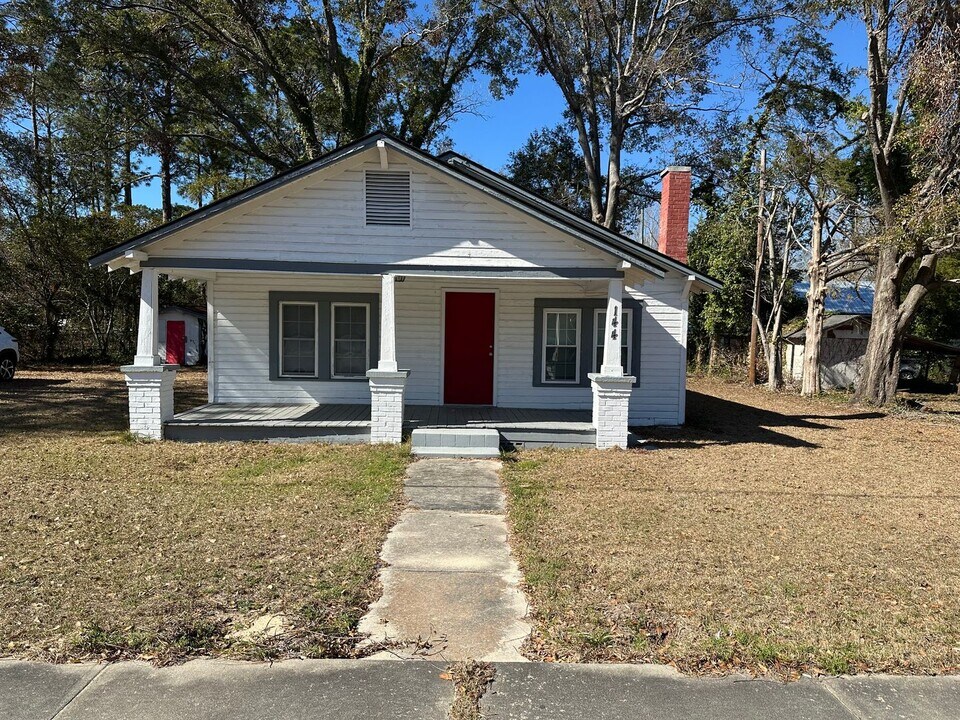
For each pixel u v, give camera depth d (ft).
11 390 51.13
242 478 23.75
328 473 24.75
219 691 9.82
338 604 12.83
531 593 13.64
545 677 10.39
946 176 42.42
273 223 30.81
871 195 65.41
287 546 16.21
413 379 39.81
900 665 10.94
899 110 49.52
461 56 87.20
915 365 80.94
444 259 31.22
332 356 39.52
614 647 11.34
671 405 41.60
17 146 75.20
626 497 22.00
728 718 9.41
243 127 79.71
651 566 15.26
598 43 86.48
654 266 30.91
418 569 15.05
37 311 79.56
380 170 30.99
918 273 53.62
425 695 9.84
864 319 75.56
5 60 63.62
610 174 85.87
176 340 82.33
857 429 41.45
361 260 31.07
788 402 57.31
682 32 78.74
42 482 22.43
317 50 78.95
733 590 13.91
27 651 10.76
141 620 11.84
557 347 39.91
